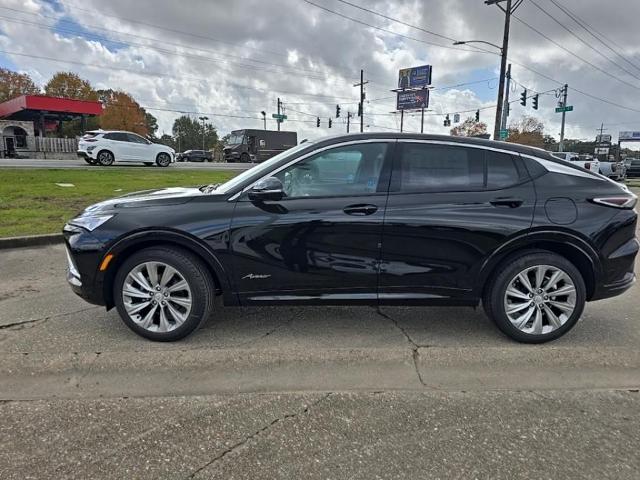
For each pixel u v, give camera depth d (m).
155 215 3.54
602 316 4.44
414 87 61.25
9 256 6.35
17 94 68.00
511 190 3.64
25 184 12.50
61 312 4.30
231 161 36.19
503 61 24.50
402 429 2.67
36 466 2.31
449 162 3.70
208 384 3.14
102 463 2.35
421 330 4.02
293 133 38.84
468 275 3.64
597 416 2.82
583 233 3.59
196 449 2.47
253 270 3.59
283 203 3.57
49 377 3.20
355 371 3.33
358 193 3.62
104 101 73.38
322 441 2.55
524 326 3.72
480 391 3.10
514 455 2.45
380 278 3.64
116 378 3.19
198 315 3.63
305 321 4.18
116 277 3.63
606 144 72.38
